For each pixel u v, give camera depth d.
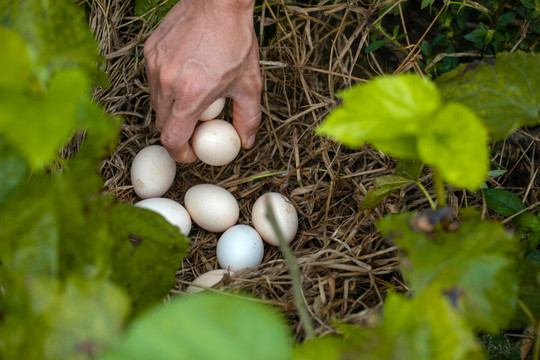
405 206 0.67
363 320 0.54
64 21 0.47
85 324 0.40
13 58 0.40
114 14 0.74
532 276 0.48
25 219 0.44
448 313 0.42
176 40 0.63
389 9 0.71
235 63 0.63
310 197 0.73
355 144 0.41
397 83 0.42
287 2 0.78
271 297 0.62
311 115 0.77
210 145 0.70
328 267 0.62
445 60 0.73
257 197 0.75
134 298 0.48
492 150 0.68
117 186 0.73
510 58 0.49
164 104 0.65
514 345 0.56
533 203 0.65
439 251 0.44
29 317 0.41
